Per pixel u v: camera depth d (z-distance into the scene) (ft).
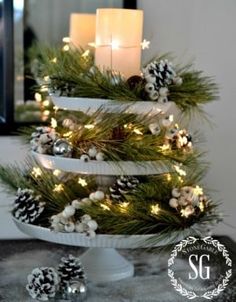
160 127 2.97
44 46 3.63
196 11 3.93
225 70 4.00
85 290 3.04
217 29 3.96
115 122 2.89
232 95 4.03
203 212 2.99
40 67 3.56
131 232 2.85
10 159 3.86
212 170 4.08
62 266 3.09
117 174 2.89
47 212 3.09
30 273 3.28
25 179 3.33
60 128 3.20
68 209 2.89
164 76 2.85
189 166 3.03
